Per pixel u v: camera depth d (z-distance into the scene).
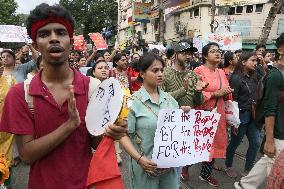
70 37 1.86
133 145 3.00
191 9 28.20
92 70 5.69
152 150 2.99
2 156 2.66
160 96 3.12
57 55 1.78
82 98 1.88
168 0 30.08
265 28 15.93
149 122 2.94
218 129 4.64
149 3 35.56
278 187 2.55
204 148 3.15
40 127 1.81
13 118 1.79
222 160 5.84
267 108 3.59
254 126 4.98
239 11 25.23
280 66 3.57
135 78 6.66
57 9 1.78
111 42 38.50
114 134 1.78
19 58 8.09
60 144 1.81
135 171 3.01
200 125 3.11
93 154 1.91
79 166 1.85
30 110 1.82
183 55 4.51
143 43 14.89
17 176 5.08
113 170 1.89
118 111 1.73
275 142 3.62
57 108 1.81
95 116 1.84
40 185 1.83
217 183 4.80
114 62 6.51
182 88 4.19
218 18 25.88
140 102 2.99
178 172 3.33
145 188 2.98
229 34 10.89
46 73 1.85
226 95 4.63
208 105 4.58
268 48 22.48
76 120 1.73
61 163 1.81
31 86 1.82
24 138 1.80
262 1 23.72
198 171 5.35
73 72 1.93
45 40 1.77
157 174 2.96
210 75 4.64
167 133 2.96
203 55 4.77
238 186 4.38
